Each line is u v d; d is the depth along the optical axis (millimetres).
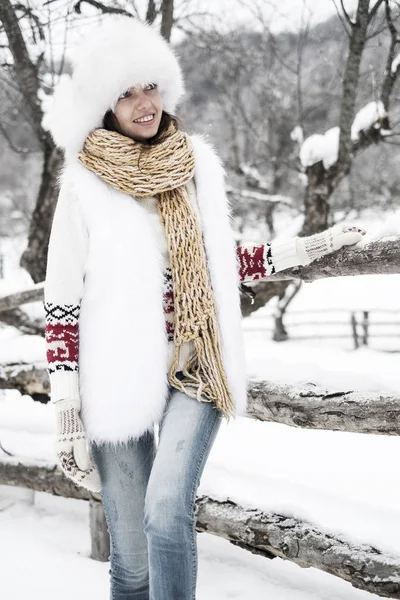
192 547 1741
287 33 6867
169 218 1900
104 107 1950
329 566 2115
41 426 3568
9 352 3576
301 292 21312
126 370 1805
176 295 1876
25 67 5629
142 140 1983
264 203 12812
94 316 1846
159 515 1701
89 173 1937
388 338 15156
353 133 6125
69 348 1855
